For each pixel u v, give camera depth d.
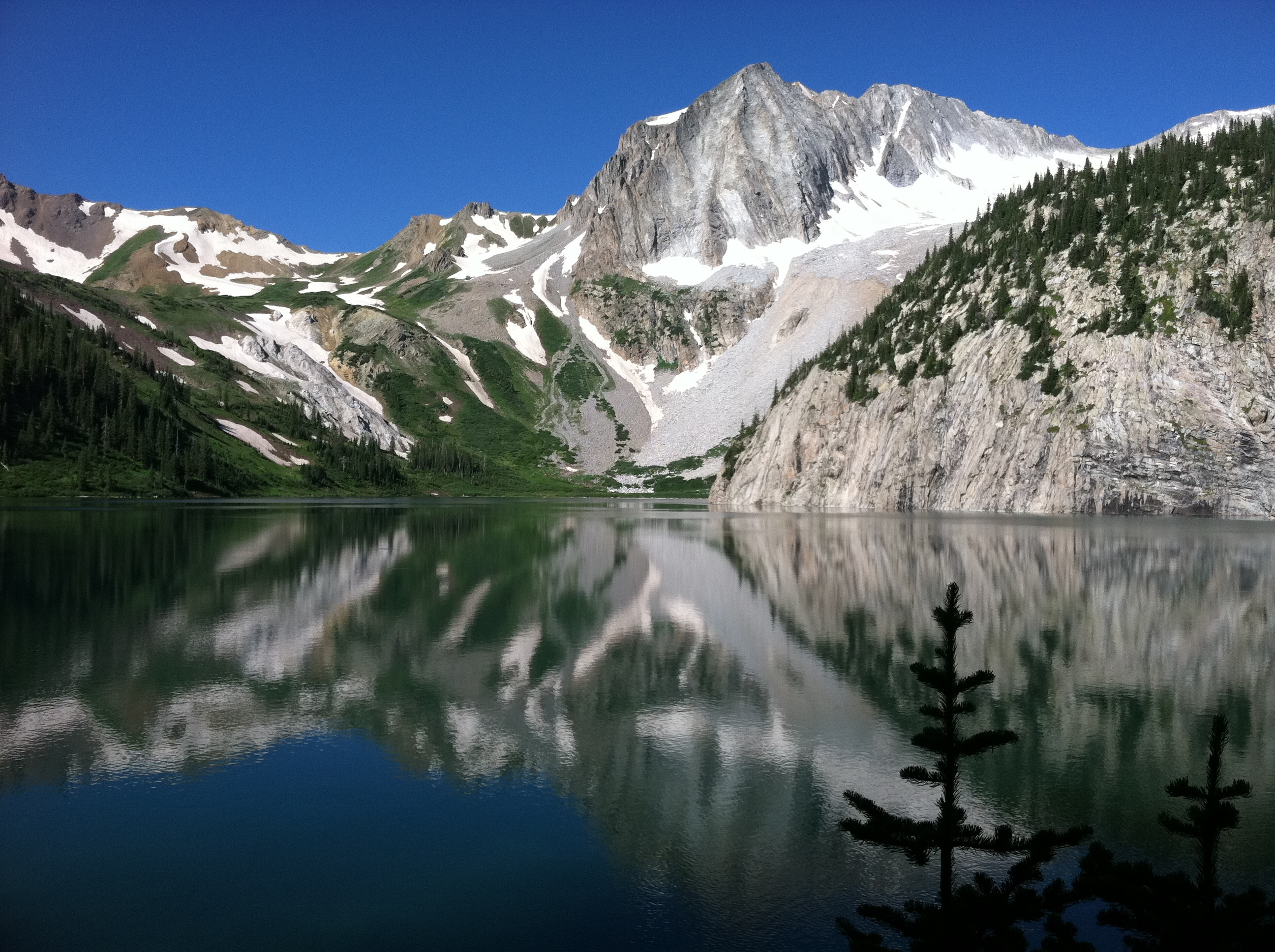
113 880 13.10
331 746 19.20
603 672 26.11
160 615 33.78
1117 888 8.91
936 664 26.92
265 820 15.30
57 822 15.11
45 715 21.00
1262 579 45.34
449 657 27.84
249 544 61.50
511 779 17.44
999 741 9.84
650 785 17.09
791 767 18.16
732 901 12.76
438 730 20.38
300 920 11.99
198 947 11.32
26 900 12.49
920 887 13.16
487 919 12.14
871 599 39.69
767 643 30.33
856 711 22.20
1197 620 34.34
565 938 11.66
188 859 13.83
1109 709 22.28
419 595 40.50
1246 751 19.03
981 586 43.44
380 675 25.39
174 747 19.02
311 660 27.02
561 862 13.88
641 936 11.75
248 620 33.38
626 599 39.69
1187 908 8.56
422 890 12.92
